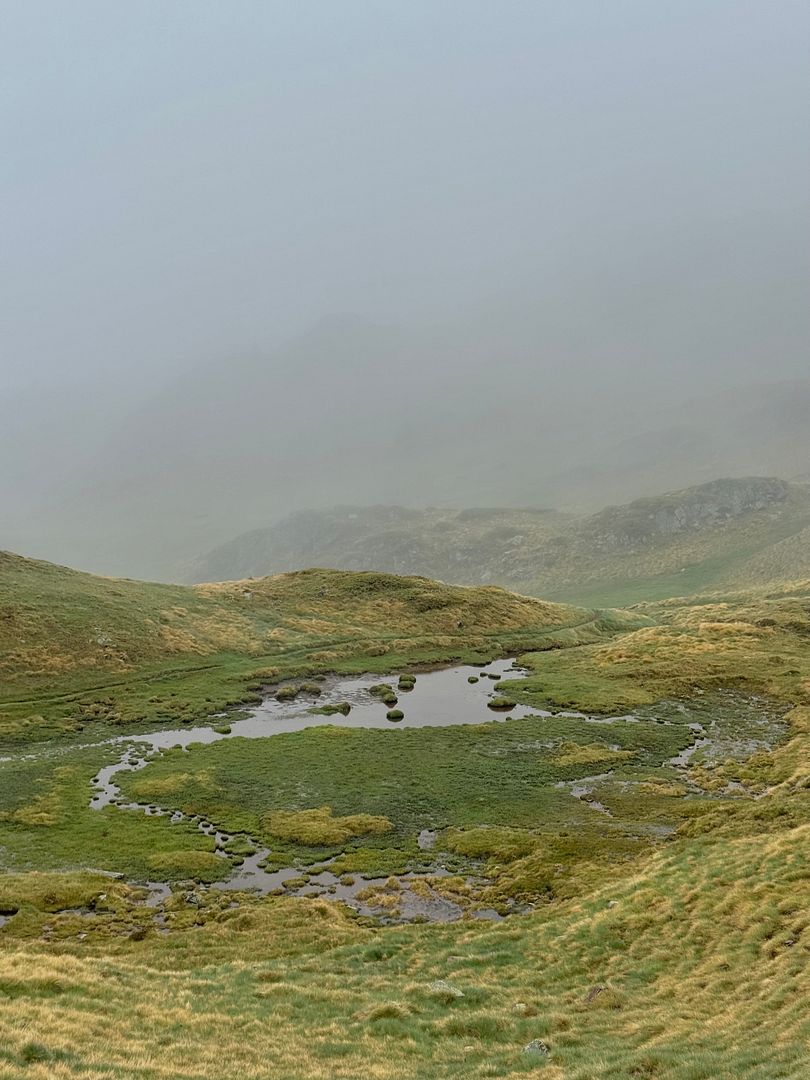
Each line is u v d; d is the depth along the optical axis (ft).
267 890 149.28
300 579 505.66
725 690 311.68
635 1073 66.28
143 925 130.62
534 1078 69.77
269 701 306.96
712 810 180.96
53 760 229.45
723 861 131.13
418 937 123.34
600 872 148.66
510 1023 87.25
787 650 375.25
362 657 381.81
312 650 383.24
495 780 215.31
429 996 97.76
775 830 154.10
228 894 146.10
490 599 487.61
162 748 244.01
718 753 237.45
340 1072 71.97
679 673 333.21
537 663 375.45
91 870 156.25
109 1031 76.69
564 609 517.14
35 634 327.26
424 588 490.08
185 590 455.22
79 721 268.82
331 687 330.75
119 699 294.46
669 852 150.92
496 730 263.08
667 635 410.31
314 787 209.77
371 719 282.15
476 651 401.90
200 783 210.59
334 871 158.20
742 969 91.25
